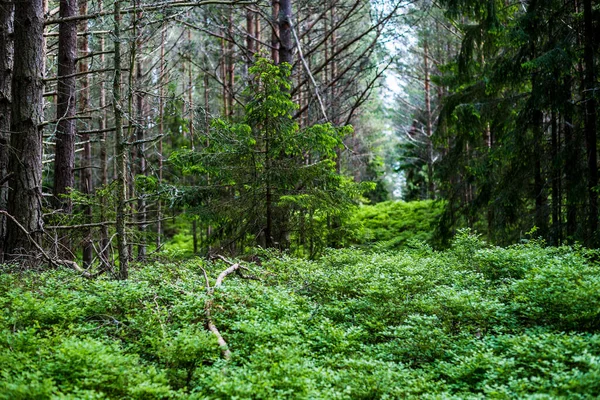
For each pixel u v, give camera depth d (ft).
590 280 20.33
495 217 42.47
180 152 37.14
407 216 68.03
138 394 13.39
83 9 51.47
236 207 37.14
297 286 26.05
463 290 20.85
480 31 46.09
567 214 38.63
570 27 39.27
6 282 25.75
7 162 36.73
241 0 38.78
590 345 15.87
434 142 50.78
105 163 58.08
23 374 13.57
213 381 13.96
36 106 33.86
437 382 15.03
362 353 17.74
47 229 35.65
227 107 67.10
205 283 25.18
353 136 88.12
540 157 41.11
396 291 22.63
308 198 36.52
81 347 14.43
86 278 28.45
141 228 43.09
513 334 18.56
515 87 45.83
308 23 62.85
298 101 62.44
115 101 26.40
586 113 37.50
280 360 15.51
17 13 33.71
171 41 65.72
